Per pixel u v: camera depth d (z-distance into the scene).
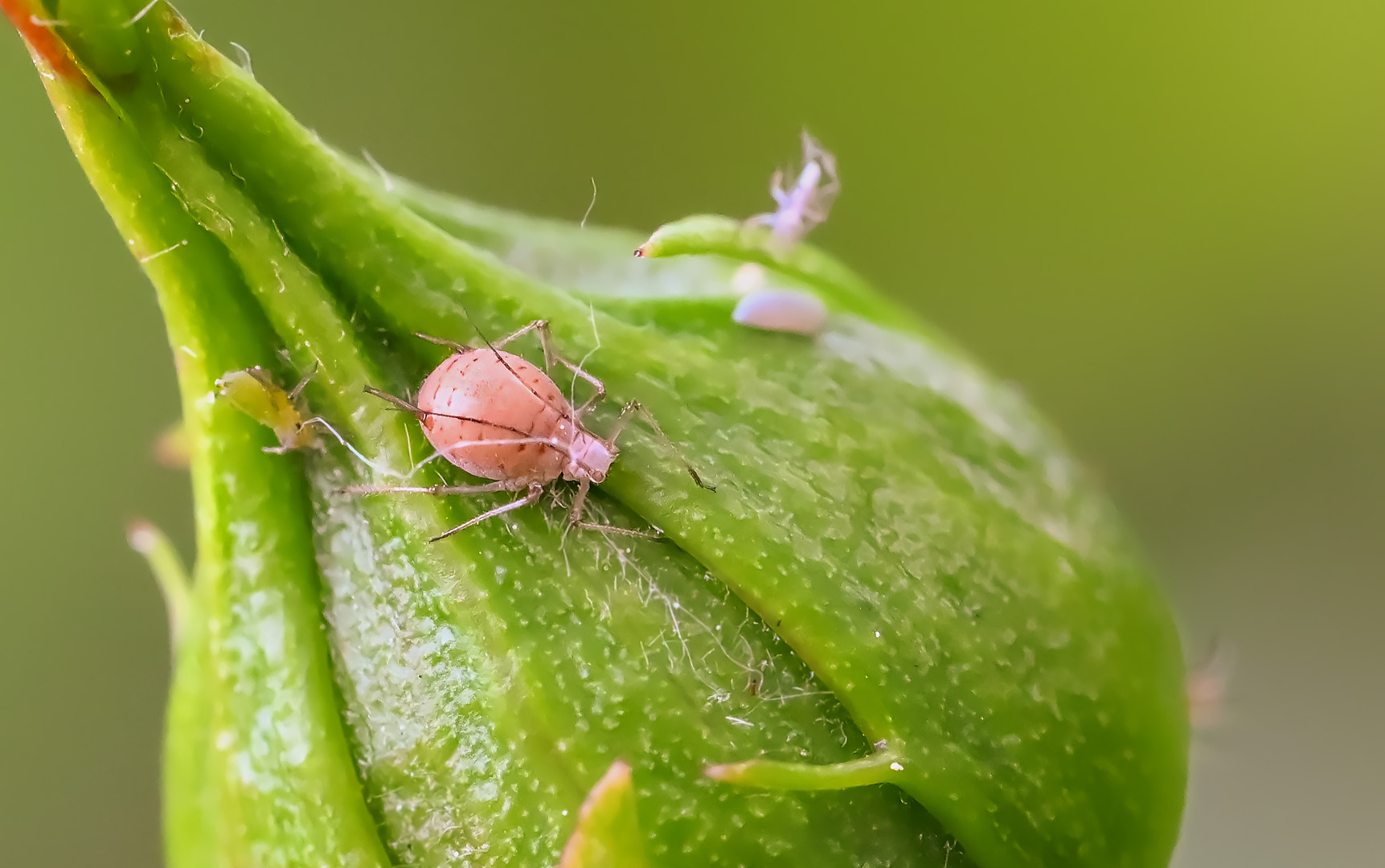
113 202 0.05
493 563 0.05
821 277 0.05
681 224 0.05
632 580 0.05
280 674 0.05
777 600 0.05
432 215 0.05
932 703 0.05
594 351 0.05
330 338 0.05
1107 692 0.05
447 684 0.05
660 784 0.05
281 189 0.05
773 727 0.05
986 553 0.05
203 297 0.05
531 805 0.05
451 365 0.05
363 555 0.05
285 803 0.05
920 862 0.05
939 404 0.05
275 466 0.05
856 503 0.05
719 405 0.05
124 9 0.05
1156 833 0.05
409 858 0.05
